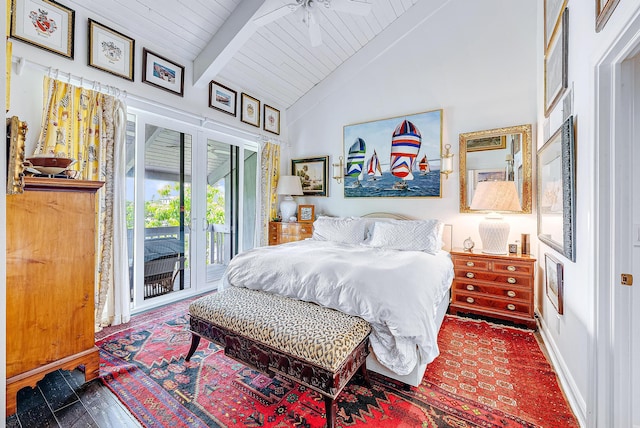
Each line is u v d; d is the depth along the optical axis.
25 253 1.55
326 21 3.30
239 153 4.04
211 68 3.19
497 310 2.70
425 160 3.46
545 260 2.30
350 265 1.94
